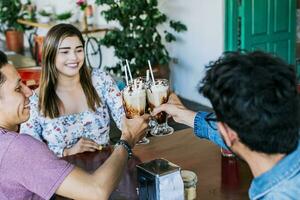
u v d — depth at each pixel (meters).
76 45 2.20
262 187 0.96
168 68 5.16
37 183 1.25
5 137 1.27
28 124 2.21
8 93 1.33
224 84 0.91
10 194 1.28
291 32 5.12
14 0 6.97
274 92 0.88
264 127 0.90
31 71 3.66
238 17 4.79
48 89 2.22
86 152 1.98
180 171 1.40
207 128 1.57
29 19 6.77
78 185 1.26
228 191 1.54
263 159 0.96
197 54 5.24
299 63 5.27
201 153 1.88
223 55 0.99
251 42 4.85
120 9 4.89
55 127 2.23
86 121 2.29
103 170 1.33
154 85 1.63
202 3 5.02
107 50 6.29
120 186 1.60
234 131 0.94
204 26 5.06
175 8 5.37
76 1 6.29
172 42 5.54
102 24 6.21
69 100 2.27
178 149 1.93
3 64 1.33
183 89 5.56
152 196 1.38
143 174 1.40
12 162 1.25
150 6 4.94
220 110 0.93
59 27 2.21
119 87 2.49
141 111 1.59
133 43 4.90
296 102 0.91
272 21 4.94
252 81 0.89
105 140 2.38
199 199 1.49
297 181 0.94
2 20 7.02
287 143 0.92
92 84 2.35
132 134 1.51
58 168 1.26
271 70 0.90
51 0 7.10
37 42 5.46
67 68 2.19
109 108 2.42
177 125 2.68
